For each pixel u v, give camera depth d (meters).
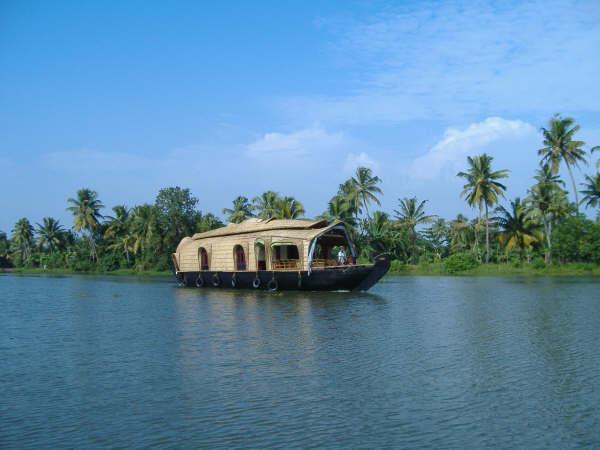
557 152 57.53
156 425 9.60
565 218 60.25
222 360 14.30
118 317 23.34
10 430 9.46
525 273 56.94
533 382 12.07
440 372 12.93
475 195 60.28
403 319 21.77
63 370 13.46
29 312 25.72
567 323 20.39
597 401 10.74
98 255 87.81
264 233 36.66
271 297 31.59
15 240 110.00
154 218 72.19
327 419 9.80
